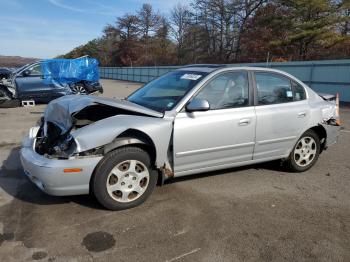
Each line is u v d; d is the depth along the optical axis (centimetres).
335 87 1761
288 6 3444
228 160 450
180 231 343
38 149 394
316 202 423
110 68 5462
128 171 377
